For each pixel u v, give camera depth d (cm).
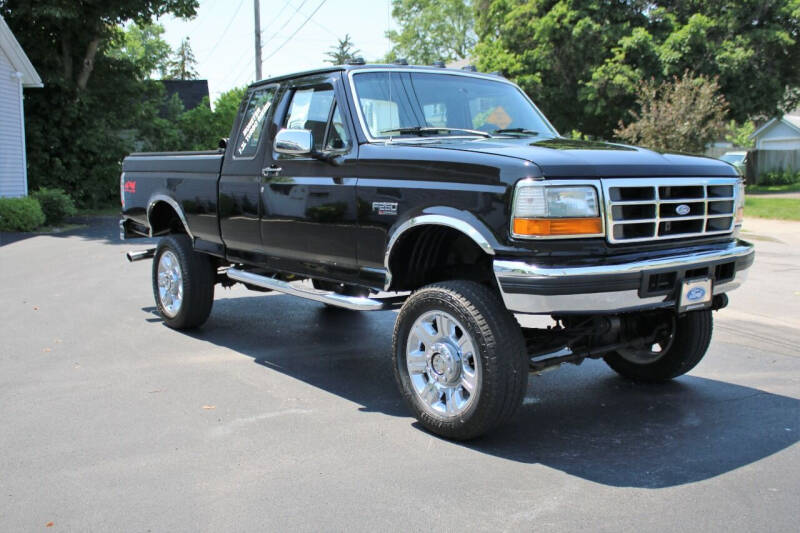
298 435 406
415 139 453
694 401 468
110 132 2512
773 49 2617
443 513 311
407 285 445
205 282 645
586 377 529
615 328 451
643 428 418
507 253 363
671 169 388
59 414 441
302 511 314
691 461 368
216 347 610
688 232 395
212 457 375
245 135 566
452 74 529
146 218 702
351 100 468
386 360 575
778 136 4134
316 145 491
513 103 546
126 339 636
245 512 314
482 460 370
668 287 374
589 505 318
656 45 2497
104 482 345
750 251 420
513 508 316
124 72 2612
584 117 2755
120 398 472
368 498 326
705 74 2458
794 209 1991
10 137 1981
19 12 2114
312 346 618
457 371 388
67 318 725
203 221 609
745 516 307
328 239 473
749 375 527
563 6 2555
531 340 433
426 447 388
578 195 356
